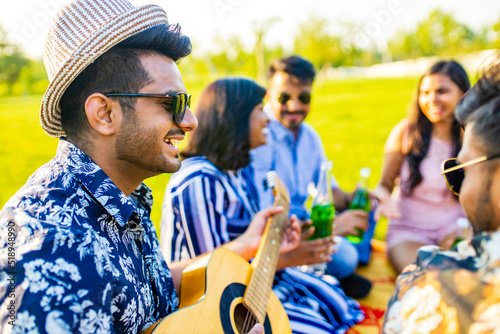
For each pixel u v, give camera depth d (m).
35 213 1.03
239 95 1.97
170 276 1.45
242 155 2.01
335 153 7.52
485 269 0.78
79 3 1.15
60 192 1.08
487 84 0.83
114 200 1.14
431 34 31.14
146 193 1.42
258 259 1.61
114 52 1.14
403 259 2.54
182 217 1.86
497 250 0.77
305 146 2.85
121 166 1.23
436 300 0.82
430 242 2.67
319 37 21.06
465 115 0.87
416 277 0.89
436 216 2.66
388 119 11.95
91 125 1.16
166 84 1.19
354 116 12.80
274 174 2.01
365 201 2.68
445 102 2.40
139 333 1.19
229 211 1.97
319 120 12.20
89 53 1.10
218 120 1.95
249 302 1.45
